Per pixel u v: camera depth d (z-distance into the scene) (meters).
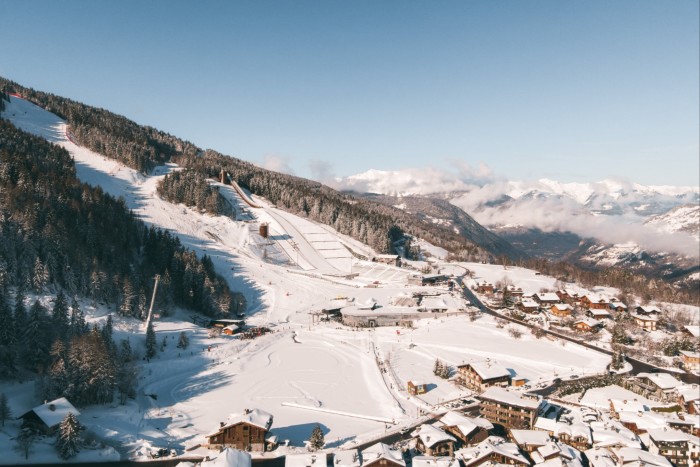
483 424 86.19
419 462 71.50
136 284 146.25
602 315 179.25
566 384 115.56
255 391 107.25
